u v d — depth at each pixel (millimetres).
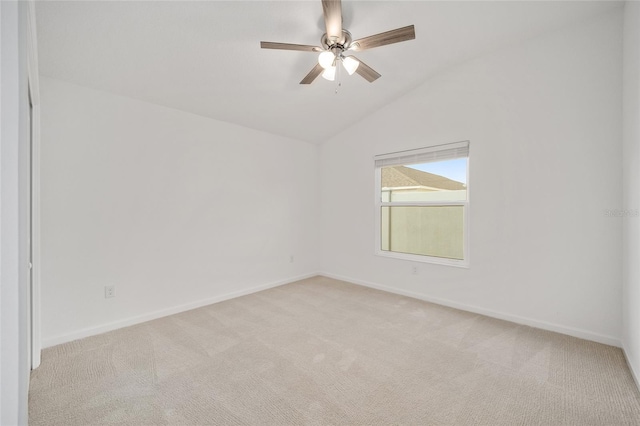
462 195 3225
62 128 2354
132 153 2748
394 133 3693
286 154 4223
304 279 4465
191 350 2234
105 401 1650
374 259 3977
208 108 3150
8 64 861
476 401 1645
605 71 2275
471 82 3016
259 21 2145
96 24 1923
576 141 2416
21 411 919
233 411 1571
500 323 2742
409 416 1529
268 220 3980
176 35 2135
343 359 2102
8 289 864
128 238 2719
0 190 848
